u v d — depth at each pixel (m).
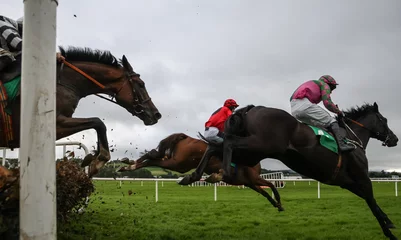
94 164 3.22
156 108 3.79
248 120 3.33
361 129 4.34
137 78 3.69
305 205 8.14
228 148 3.24
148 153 4.97
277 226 5.23
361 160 3.88
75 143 4.97
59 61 3.23
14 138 3.00
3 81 2.96
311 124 3.77
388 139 4.44
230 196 11.45
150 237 4.20
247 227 5.13
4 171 2.27
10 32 3.08
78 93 3.36
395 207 7.71
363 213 6.76
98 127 3.26
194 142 4.91
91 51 3.50
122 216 6.04
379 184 24.98
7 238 2.38
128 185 19.86
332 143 3.61
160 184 22.31
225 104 4.39
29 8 1.59
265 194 5.32
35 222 1.52
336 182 3.79
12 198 2.21
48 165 1.57
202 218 6.03
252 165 3.54
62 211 3.34
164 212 6.81
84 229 4.45
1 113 2.90
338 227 5.12
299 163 3.58
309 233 4.61
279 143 3.31
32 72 1.57
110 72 3.54
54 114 1.61
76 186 3.48
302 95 3.79
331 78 3.95
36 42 1.58
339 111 3.81
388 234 3.96
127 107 3.69
